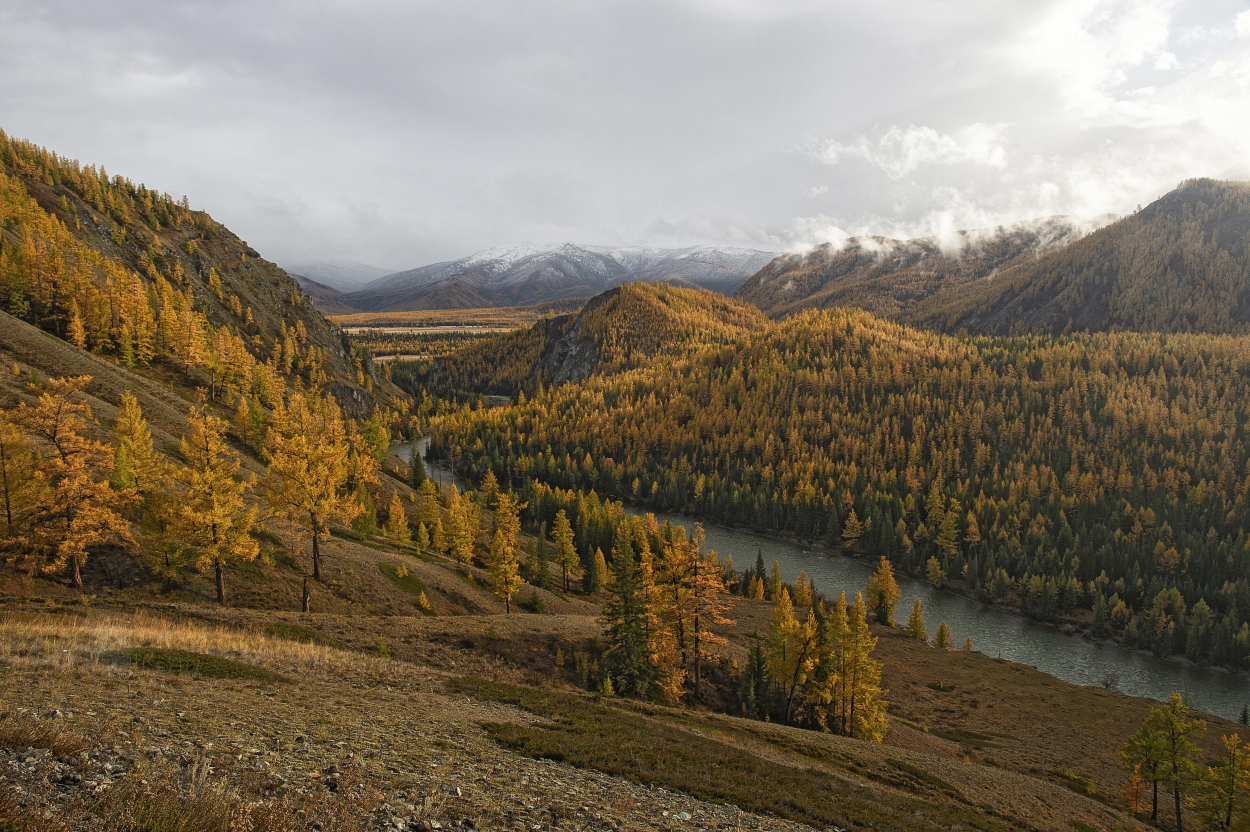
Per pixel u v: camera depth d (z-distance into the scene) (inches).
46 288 4601.4
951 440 7864.2
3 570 1428.4
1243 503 5821.9
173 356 5221.5
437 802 476.7
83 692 607.2
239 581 1909.4
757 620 3595.0
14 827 273.4
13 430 1467.8
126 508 2014.0
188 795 361.1
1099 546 5354.3
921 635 3850.9
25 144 7598.4
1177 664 3959.2
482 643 1792.6
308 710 737.6
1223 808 1562.5
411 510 4175.7
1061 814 1371.8
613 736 944.3
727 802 725.9
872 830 749.3
